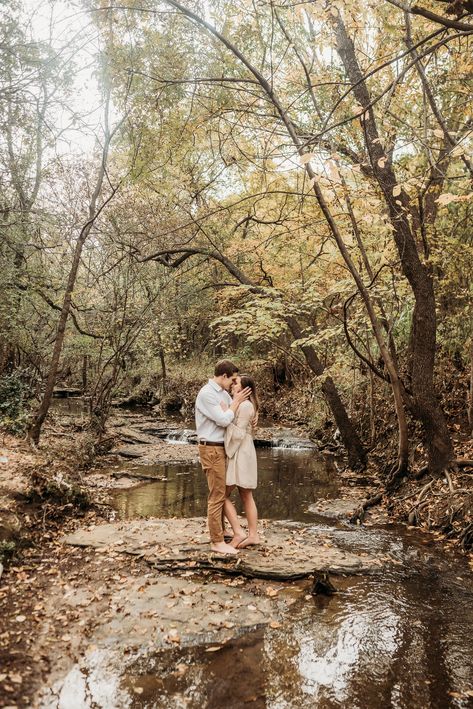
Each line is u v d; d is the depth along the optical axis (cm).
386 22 614
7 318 1258
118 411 2259
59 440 1210
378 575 559
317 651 400
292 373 2102
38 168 1227
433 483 802
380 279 1008
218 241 1417
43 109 902
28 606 445
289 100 880
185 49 812
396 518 785
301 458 1305
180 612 445
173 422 1962
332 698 345
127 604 454
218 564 541
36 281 1233
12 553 546
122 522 694
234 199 1519
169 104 830
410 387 948
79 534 634
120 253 1382
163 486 992
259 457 1321
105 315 1407
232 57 805
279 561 557
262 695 345
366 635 427
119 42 798
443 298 1102
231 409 567
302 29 835
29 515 647
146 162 921
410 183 607
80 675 354
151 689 345
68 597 465
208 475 569
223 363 572
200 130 888
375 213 700
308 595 495
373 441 1154
